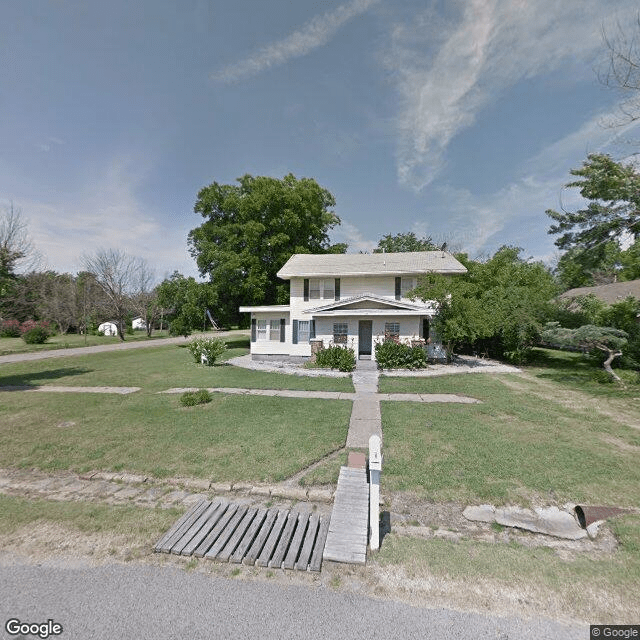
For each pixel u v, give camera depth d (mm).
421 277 16219
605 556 3268
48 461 5418
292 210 24641
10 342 31266
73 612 2615
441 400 9125
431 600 2719
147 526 3744
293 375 13273
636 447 5855
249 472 4969
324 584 2906
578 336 11398
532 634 2398
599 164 12008
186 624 2500
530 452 5605
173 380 12484
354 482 4145
